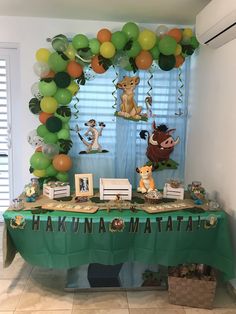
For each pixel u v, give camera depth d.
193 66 3.13
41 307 2.13
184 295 2.16
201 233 2.17
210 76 2.71
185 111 3.24
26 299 2.21
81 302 2.19
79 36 2.69
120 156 3.21
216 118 2.58
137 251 2.17
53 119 2.81
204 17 2.36
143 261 2.17
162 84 3.16
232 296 2.29
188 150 3.25
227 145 2.38
